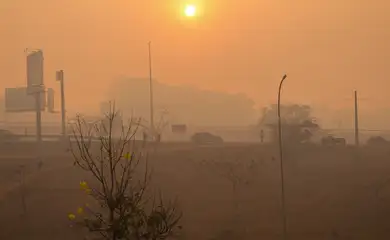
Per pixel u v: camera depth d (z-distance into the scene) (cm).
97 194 1108
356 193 4184
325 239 3291
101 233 1085
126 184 1091
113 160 1159
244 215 3603
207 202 3753
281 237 3288
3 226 3353
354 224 3569
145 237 1078
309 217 3666
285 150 5028
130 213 1064
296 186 4347
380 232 3406
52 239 3053
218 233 3269
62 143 5206
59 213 3444
